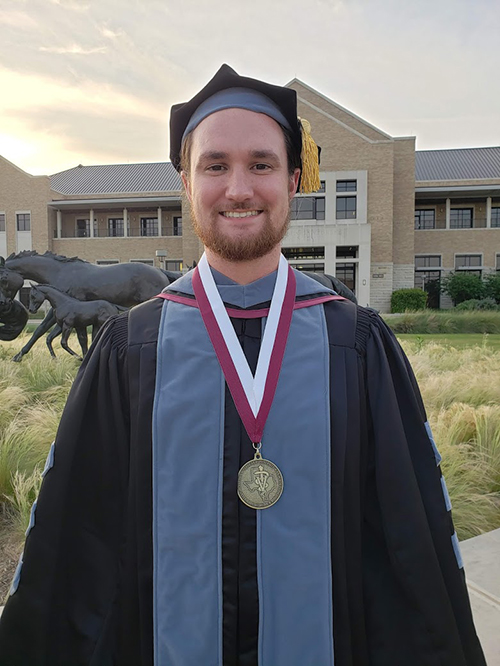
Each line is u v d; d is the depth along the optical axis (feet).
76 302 29.35
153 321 5.32
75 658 5.15
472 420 18.29
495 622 8.39
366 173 111.86
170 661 4.70
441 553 4.92
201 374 4.92
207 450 4.74
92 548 5.22
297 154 5.39
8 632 4.97
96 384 5.31
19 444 15.57
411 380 5.30
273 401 4.83
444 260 123.75
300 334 5.12
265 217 4.95
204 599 4.63
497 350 45.16
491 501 13.80
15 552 11.33
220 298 5.23
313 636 4.60
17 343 41.45
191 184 5.20
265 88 5.04
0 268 30.60
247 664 4.65
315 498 4.67
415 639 4.87
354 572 4.86
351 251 117.08
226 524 4.68
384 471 4.80
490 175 130.93
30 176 124.98
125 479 5.14
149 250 125.18
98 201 124.77
